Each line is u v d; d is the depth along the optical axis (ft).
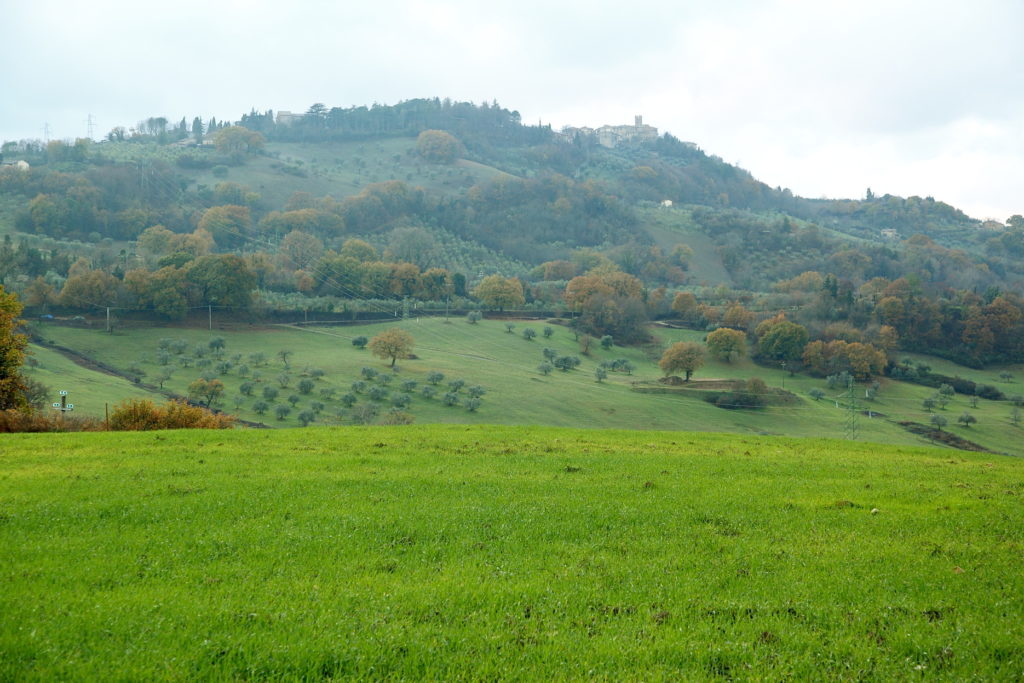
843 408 445.78
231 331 530.68
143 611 40.22
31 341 439.63
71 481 78.28
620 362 547.90
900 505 74.23
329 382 424.46
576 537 60.49
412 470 90.79
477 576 49.11
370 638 37.93
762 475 94.27
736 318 654.53
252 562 51.08
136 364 424.05
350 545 55.83
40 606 40.37
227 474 85.46
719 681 35.63
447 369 478.59
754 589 47.98
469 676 35.04
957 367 568.00
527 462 99.66
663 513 68.69
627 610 43.93
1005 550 57.62
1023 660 38.17
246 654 35.65
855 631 41.81
